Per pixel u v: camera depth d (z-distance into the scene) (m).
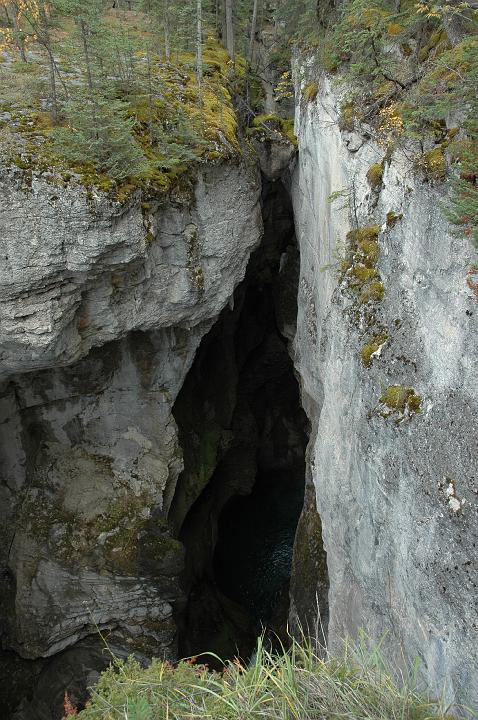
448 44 7.89
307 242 15.57
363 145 9.89
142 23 17.61
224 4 20.17
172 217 12.53
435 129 7.48
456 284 6.38
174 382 16.03
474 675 5.69
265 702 5.05
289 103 19.42
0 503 15.36
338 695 5.09
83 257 10.70
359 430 8.66
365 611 9.11
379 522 8.14
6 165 10.03
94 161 10.76
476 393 5.93
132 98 12.70
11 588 15.29
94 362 14.73
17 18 13.25
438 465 6.46
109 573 15.13
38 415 15.30
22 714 14.68
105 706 5.65
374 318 8.59
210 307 14.53
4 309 10.55
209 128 13.58
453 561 6.07
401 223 8.02
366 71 9.62
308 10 14.37
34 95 11.84
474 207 5.68
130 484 15.80
